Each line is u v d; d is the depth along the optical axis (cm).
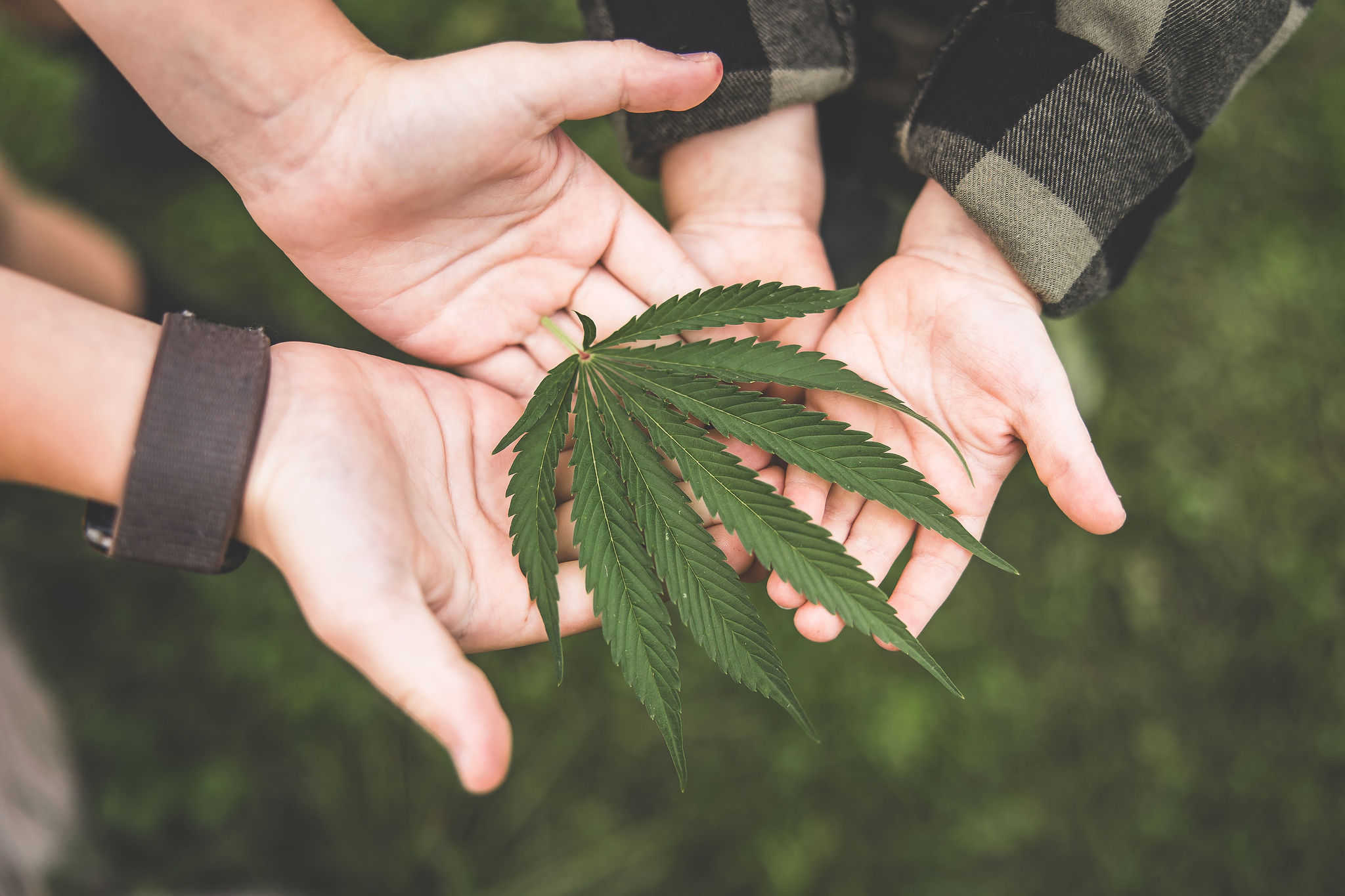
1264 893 217
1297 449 246
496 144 108
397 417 107
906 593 119
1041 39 117
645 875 204
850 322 130
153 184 235
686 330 113
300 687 204
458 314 125
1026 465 238
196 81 104
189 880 186
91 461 94
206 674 204
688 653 218
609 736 212
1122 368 245
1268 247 254
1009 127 118
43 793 136
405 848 200
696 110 134
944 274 127
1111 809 221
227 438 92
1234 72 117
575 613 111
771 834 208
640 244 127
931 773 215
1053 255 121
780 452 104
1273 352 249
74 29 201
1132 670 230
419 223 114
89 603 204
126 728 196
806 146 148
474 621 107
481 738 86
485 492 113
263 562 211
